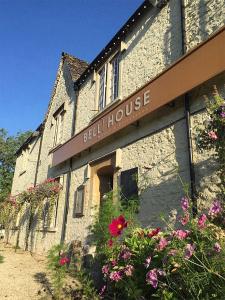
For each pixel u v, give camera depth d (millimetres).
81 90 10531
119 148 7137
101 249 5059
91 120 9039
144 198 5848
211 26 5215
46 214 11180
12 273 7023
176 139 5406
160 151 5738
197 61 4938
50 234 10406
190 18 5762
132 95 6621
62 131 11578
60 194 10273
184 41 5695
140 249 3596
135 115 6379
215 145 3775
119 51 8289
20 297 4973
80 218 8508
